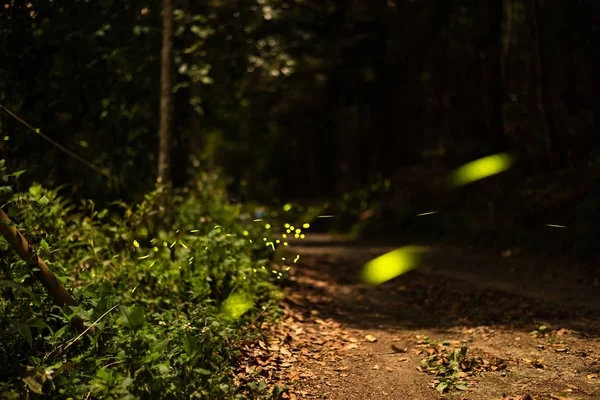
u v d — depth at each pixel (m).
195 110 12.26
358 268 12.21
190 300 6.08
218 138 23.61
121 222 7.10
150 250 7.32
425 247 15.30
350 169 27.94
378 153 23.14
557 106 13.68
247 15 13.39
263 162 38.94
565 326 6.75
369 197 22.89
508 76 14.81
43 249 4.71
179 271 6.61
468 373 5.20
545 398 4.51
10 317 4.16
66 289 4.72
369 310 8.38
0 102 7.73
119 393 3.72
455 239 15.91
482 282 10.06
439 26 18.20
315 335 6.66
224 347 4.96
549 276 10.03
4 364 3.93
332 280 10.59
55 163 8.81
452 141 17.73
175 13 10.12
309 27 17.97
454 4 17.55
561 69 13.57
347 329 7.12
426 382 5.07
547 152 14.20
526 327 6.85
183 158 12.22
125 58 9.75
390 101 22.33
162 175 9.04
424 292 9.56
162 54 9.20
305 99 24.17
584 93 13.33
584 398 4.45
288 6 14.95
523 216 13.89
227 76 14.01
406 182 19.78
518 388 4.77
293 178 39.44
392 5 19.98
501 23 16.09
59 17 8.53
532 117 14.27
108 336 4.36
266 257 8.83
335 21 19.77
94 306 4.45
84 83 9.20
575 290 8.79
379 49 20.83
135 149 10.00
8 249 4.35
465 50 17.05
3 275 4.04
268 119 28.11
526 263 11.50
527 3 13.74
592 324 6.76
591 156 13.27
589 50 13.20
